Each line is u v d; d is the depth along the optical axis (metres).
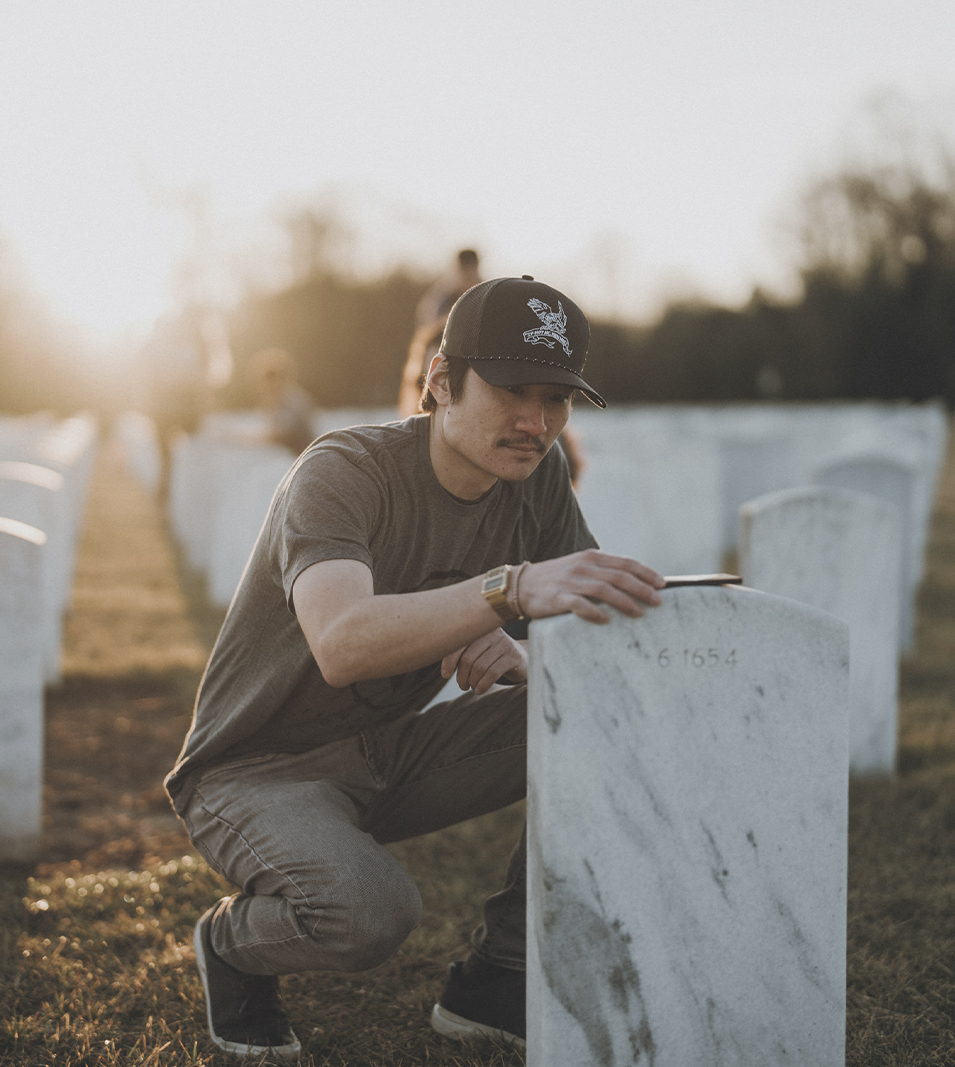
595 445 8.80
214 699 2.19
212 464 9.02
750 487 11.03
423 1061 2.29
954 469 19.11
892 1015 2.45
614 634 1.74
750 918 1.87
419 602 1.76
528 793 1.79
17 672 3.31
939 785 3.96
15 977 2.58
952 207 40.56
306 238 43.03
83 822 3.74
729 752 1.83
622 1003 1.79
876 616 4.16
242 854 2.10
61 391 39.72
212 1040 2.28
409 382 3.70
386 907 1.98
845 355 41.94
